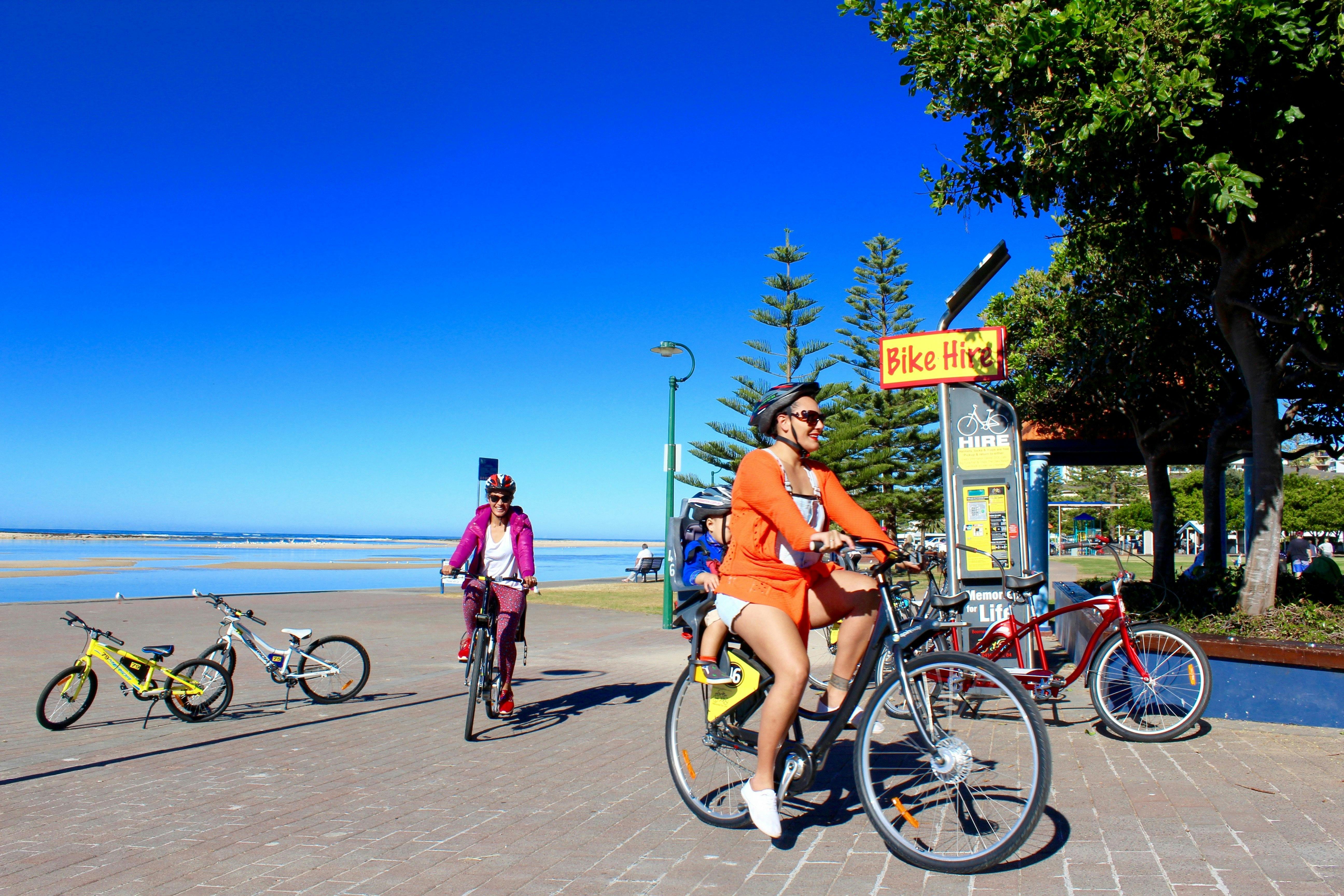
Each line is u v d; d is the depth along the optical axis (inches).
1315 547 806.5
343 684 302.0
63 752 224.1
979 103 269.4
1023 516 292.4
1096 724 223.5
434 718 268.4
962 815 126.3
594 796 174.2
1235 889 113.7
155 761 212.1
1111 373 405.7
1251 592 270.7
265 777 194.5
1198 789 162.2
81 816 164.7
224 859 138.9
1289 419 378.9
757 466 131.6
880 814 128.0
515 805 168.7
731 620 135.6
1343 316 299.9
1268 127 239.0
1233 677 225.5
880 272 1195.9
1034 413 491.2
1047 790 116.0
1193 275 338.6
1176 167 245.9
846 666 132.6
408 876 129.9
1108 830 138.5
